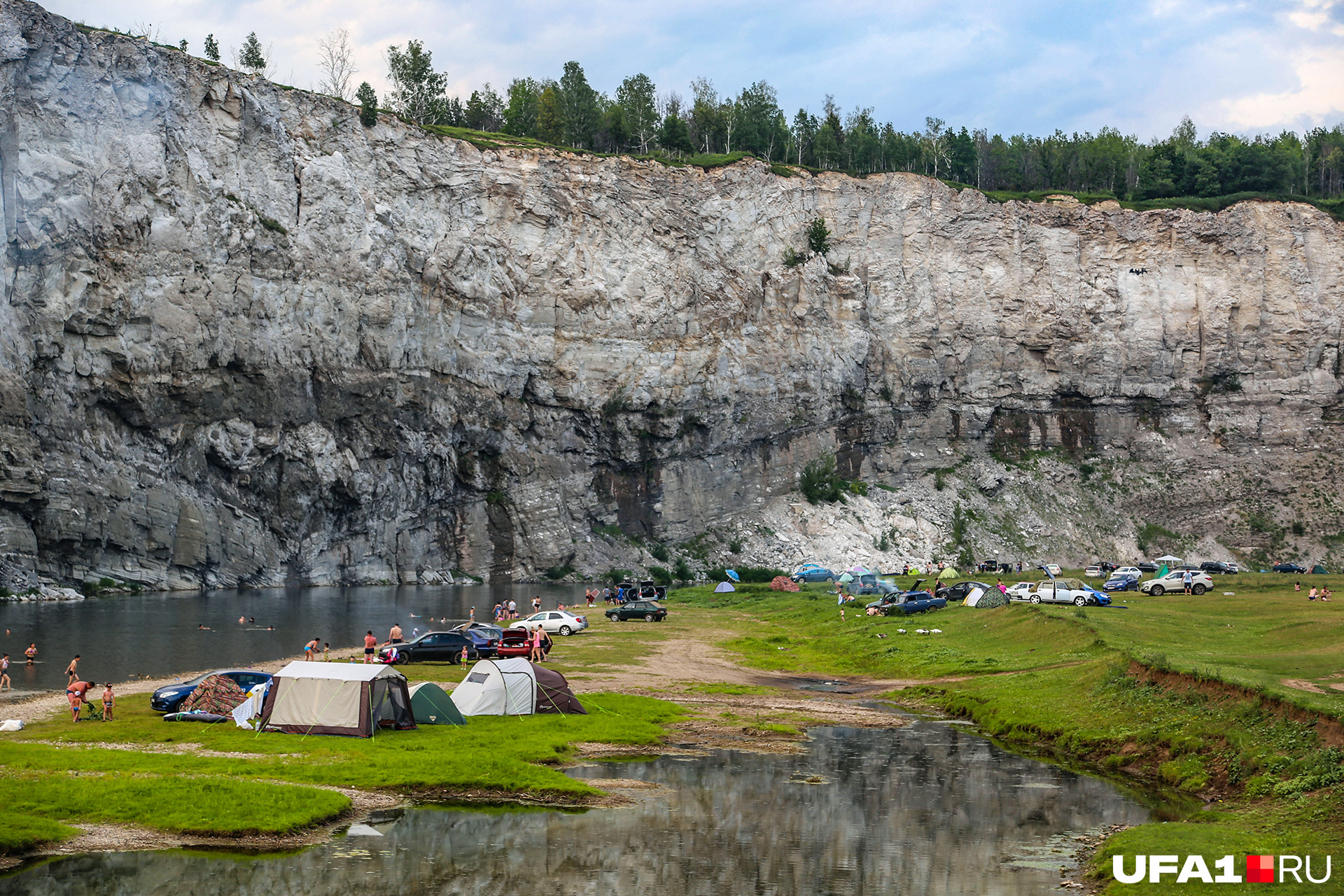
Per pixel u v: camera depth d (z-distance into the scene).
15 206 92.81
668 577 138.50
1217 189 183.00
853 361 158.38
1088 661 46.62
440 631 66.94
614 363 142.75
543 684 41.91
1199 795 29.70
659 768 33.53
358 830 25.48
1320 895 19.72
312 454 116.81
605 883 22.19
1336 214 171.00
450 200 134.50
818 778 32.34
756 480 152.62
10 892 20.38
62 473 94.75
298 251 117.00
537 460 140.25
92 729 35.53
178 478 106.06
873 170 185.00
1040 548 153.00
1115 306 166.62
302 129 123.44
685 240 149.50
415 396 126.81
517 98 176.00
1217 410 164.38
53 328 94.75
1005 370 165.00
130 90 105.44
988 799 29.81
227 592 106.75
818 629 78.19
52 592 91.31
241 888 21.05
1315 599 73.38
